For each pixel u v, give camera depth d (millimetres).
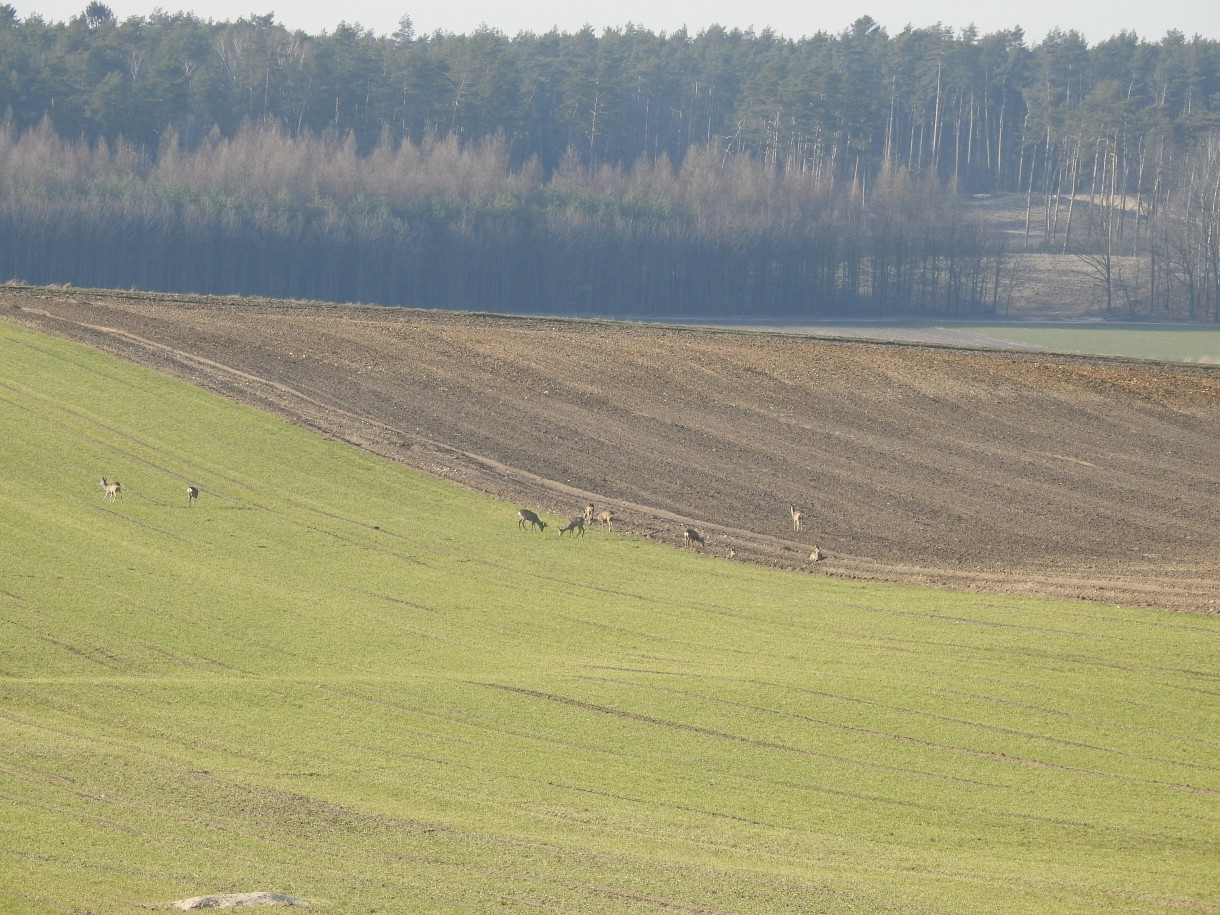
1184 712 108125
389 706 103438
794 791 90875
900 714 106375
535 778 90250
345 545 150000
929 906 72000
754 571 151750
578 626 128750
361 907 65125
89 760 85000
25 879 64938
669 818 84625
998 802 90438
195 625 120750
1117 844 84500
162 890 65500
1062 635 128000
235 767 87500
